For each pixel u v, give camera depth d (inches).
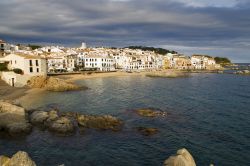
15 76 3703.3
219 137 1668.3
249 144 1536.7
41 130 1737.2
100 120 1886.1
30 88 3740.2
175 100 3095.5
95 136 1668.3
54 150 1433.3
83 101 2960.1
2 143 1510.8
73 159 1326.3
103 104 2795.3
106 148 1478.8
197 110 2492.6
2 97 2869.1
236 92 3826.3
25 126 1683.1
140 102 2945.4
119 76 6909.5
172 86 4685.0
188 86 4699.8
